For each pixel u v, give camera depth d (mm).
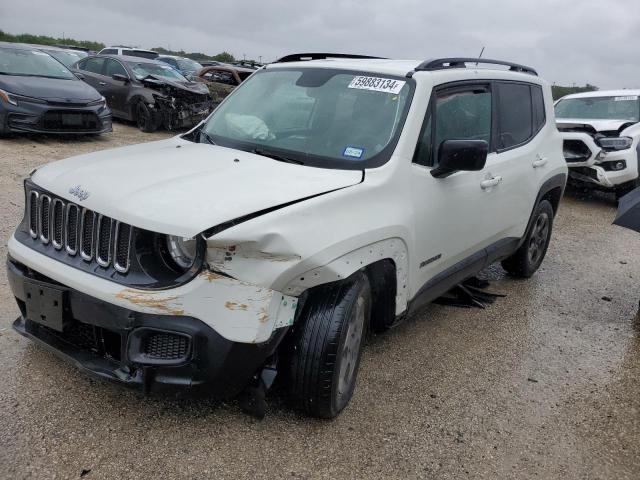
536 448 3213
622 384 4035
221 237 2609
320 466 2863
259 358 2785
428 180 3705
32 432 2863
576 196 11281
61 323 2922
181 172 3109
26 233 3307
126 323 2701
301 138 3684
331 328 2947
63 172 3203
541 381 3967
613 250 7625
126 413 3082
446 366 4020
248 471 2771
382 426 3238
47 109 10141
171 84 13164
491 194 4500
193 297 2656
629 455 3242
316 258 2783
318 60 4473
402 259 3482
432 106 3836
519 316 5086
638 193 4852
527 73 5469
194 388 2746
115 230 2766
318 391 2988
